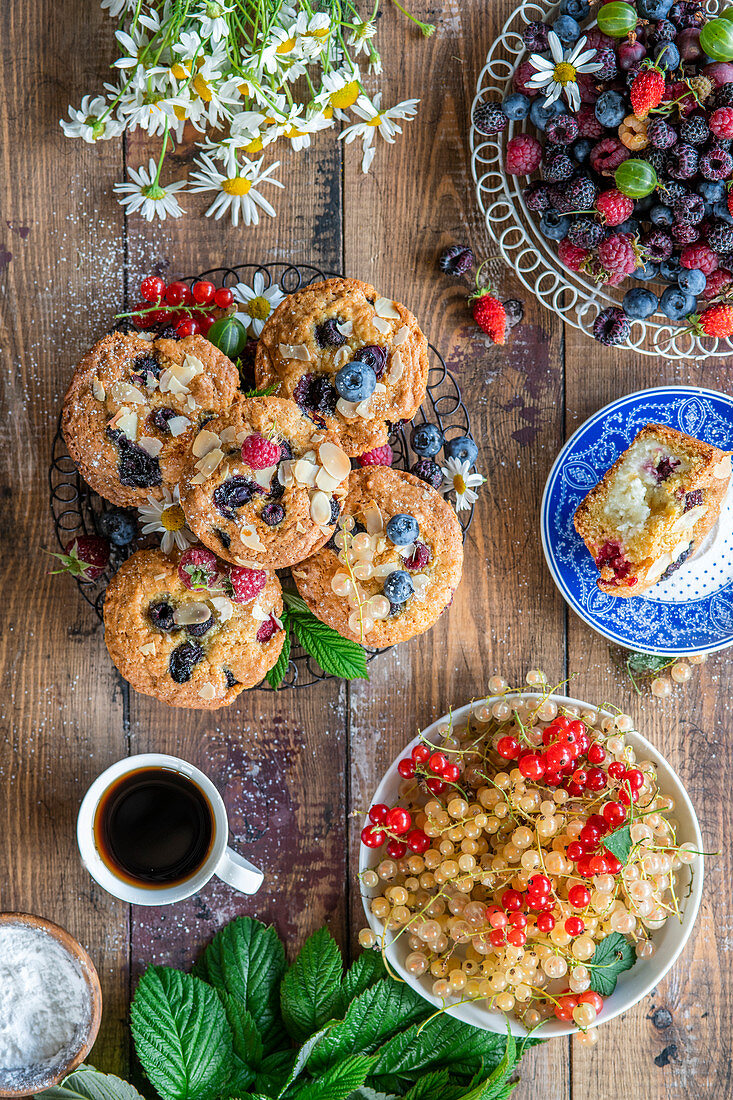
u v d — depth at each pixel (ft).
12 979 2.41
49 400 2.50
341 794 2.54
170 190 2.47
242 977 2.49
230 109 2.47
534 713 2.42
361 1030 2.45
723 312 2.45
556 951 2.37
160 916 2.52
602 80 2.39
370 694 2.55
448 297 2.56
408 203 2.54
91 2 2.48
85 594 2.50
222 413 2.29
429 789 2.43
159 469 2.31
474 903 2.37
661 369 2.59
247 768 2.53
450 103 2.54
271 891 2.53
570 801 2.43
